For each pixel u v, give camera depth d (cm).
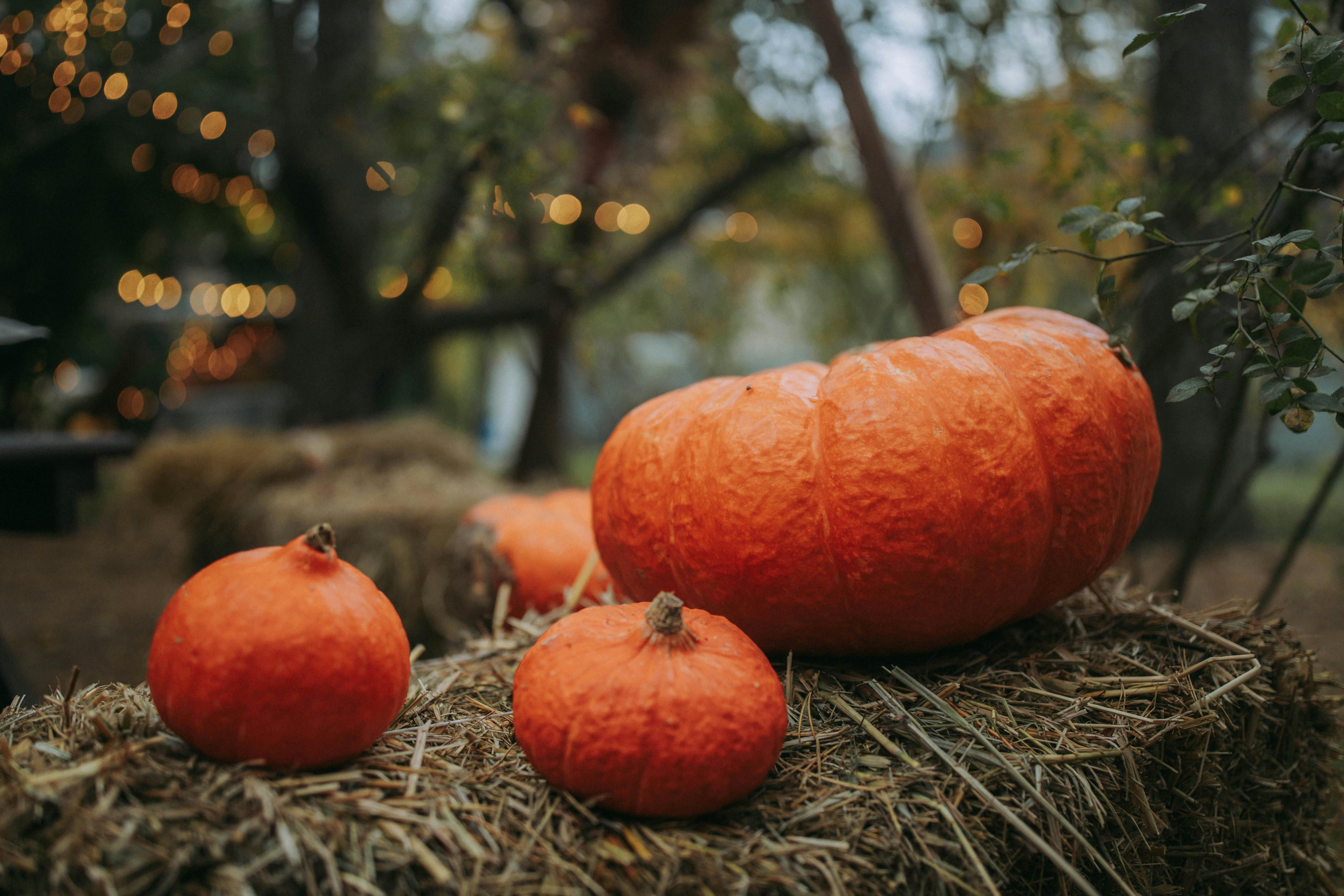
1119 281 317
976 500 163
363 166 736
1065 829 146
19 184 677
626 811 136
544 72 414
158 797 125
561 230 427
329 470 546
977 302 396
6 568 600
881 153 370
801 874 126
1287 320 151
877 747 156
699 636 148
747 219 804
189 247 1044
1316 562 532
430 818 130
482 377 1599
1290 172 163
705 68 545
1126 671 181
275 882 117
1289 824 198
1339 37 150
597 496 212
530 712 142
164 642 135
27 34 611
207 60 718
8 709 158
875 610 169
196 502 538
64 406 1002
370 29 614
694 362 1290
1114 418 184
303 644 132
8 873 114
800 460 169
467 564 307
